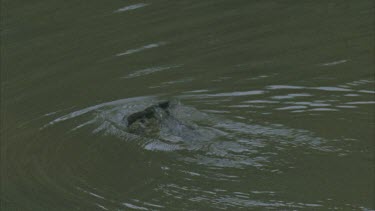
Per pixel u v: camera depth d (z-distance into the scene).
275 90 42.78
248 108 40.50
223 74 45.81
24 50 52.31
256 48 49.50
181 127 37.72
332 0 56.44
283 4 56.34
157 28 53.88
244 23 53.50
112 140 38.22
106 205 33.06
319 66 45.84
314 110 39.72
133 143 37.50
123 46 51.53
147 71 47.34
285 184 33.16
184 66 47.69
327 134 36.84
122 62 49.06
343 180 33.28
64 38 53.56
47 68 49.28
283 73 45.22
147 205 32.78
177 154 35.81
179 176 34.31
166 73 46.78
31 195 34.41
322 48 48.66
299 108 40.09
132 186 34.19
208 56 48.84
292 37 50.69
